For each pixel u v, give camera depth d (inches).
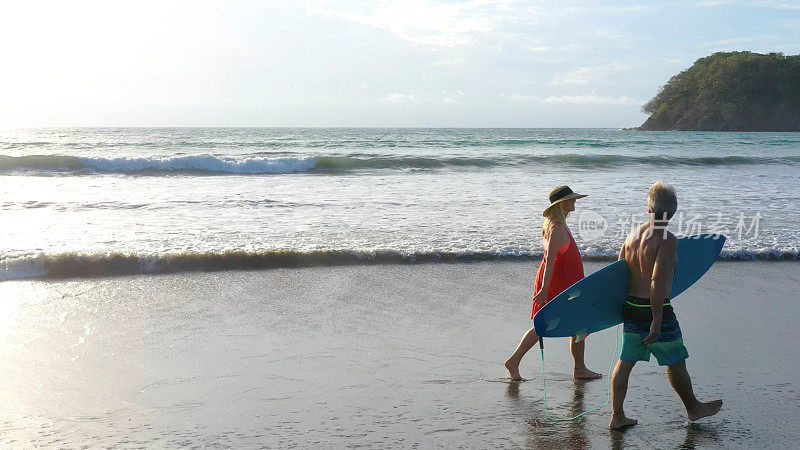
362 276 308.0
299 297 272.8
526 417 162.1
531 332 186.4
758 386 182.5
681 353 152.9
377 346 215.3
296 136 2463.1
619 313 162.1
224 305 260.2
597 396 177.2
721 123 7111.2
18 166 823.1
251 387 179.3
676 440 149.2
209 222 437.7
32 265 302.4
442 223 441.7
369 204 535.8
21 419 157.5
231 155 1179.9
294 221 445.4
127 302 262.5
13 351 206.1
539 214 487.2
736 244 377.1
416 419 159.6
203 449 142.2
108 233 390.3
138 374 188.5
